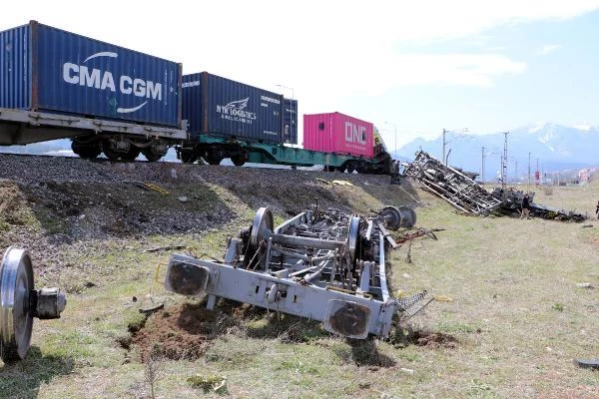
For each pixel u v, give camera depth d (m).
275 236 7.30
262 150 23.22
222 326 5.69
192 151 21.09
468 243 14.45
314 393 4.16
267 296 5.64
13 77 12.90
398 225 16.16
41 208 10.06
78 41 13.51
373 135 35.81
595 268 10.36
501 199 25.62
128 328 5.76
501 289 8.42
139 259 9.59
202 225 12.83
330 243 7.12
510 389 4.32
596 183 73.50
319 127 30.69
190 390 4.14
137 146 15.91
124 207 11.84
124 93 14.95
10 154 12.18
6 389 4.02
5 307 4.15
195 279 5.69
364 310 4.94
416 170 32.62
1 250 8.33
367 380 4.45
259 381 4.36
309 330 5.59
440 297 7.72
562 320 6.58
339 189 23.67
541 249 13.05
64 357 4.75
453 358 5.10
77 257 8.93
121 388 4.11
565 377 4.63
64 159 13.13
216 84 19.67
